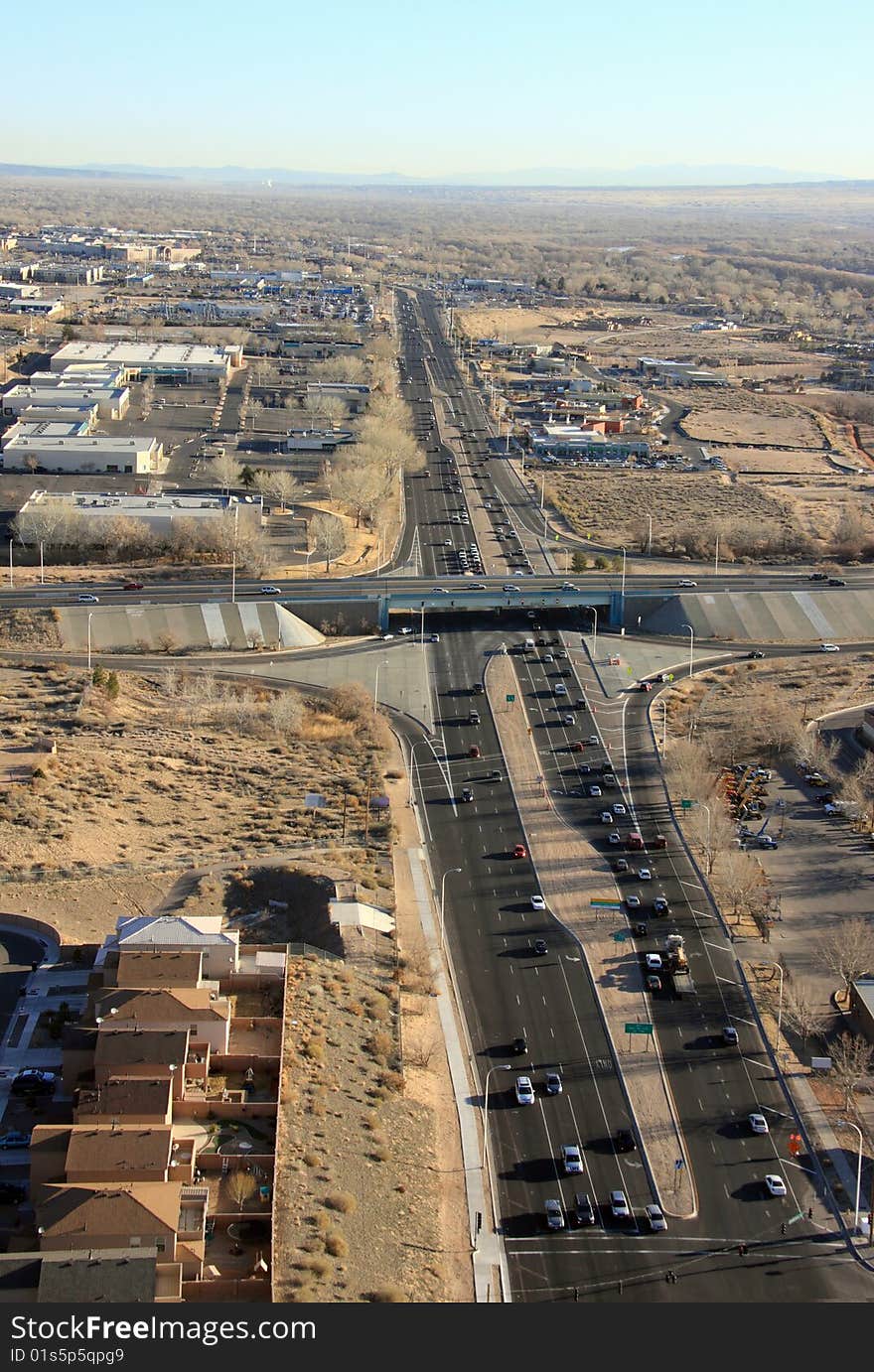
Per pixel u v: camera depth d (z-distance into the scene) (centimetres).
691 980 18675
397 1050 16688
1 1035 16212
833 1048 17212
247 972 17275
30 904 18950
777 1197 14900
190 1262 12450
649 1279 13612
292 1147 14412
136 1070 14725
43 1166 13312
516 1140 15600
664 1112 16175
